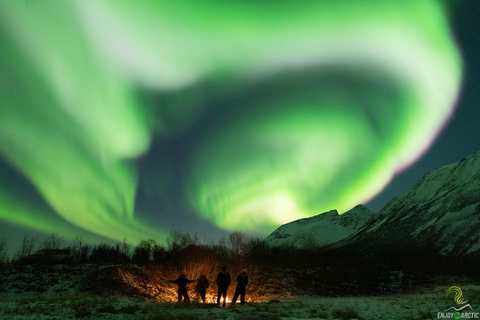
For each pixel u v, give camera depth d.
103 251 43.25
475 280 49.62
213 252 36.84
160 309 16.14
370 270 51.19
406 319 14.70
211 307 17.42
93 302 17.88
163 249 44.41
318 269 46.31
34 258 34.94
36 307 15.33
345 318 14.55
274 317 13.51
